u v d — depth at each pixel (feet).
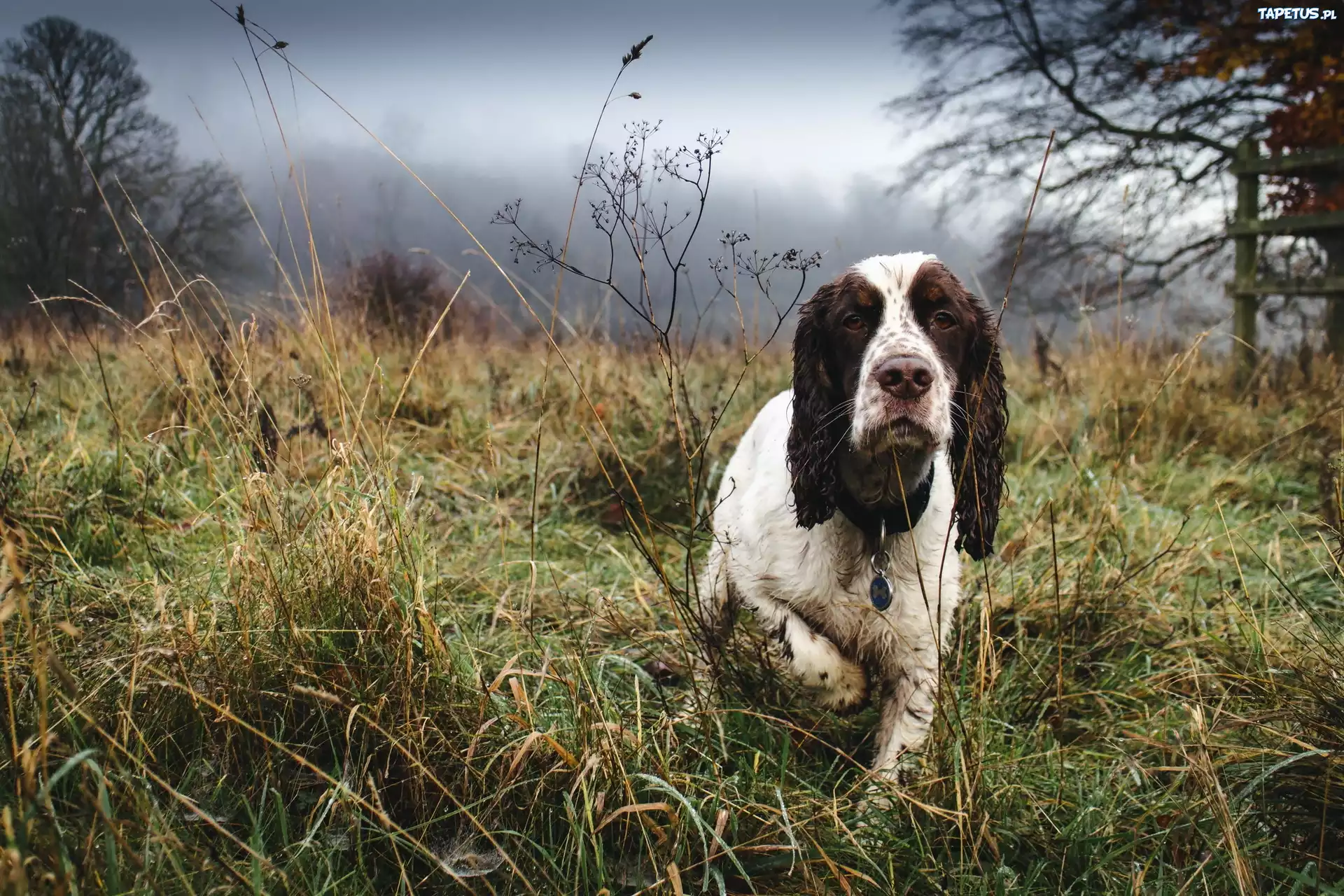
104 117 35.83
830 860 6.07
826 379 8.95
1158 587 11.28
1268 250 28.25
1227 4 41.11
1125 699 9.36
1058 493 14.53
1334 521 11.57
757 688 8.92
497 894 6.05
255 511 8.03
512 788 6.38
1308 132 34.99
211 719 6.59
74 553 9.96
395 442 15.21
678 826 6.17
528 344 22.94
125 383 16.49
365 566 7.41
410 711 6.63
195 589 8.22
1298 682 8.02
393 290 22.95
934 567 8.79
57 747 5.82
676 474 14.69
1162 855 6.64
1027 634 10.57
